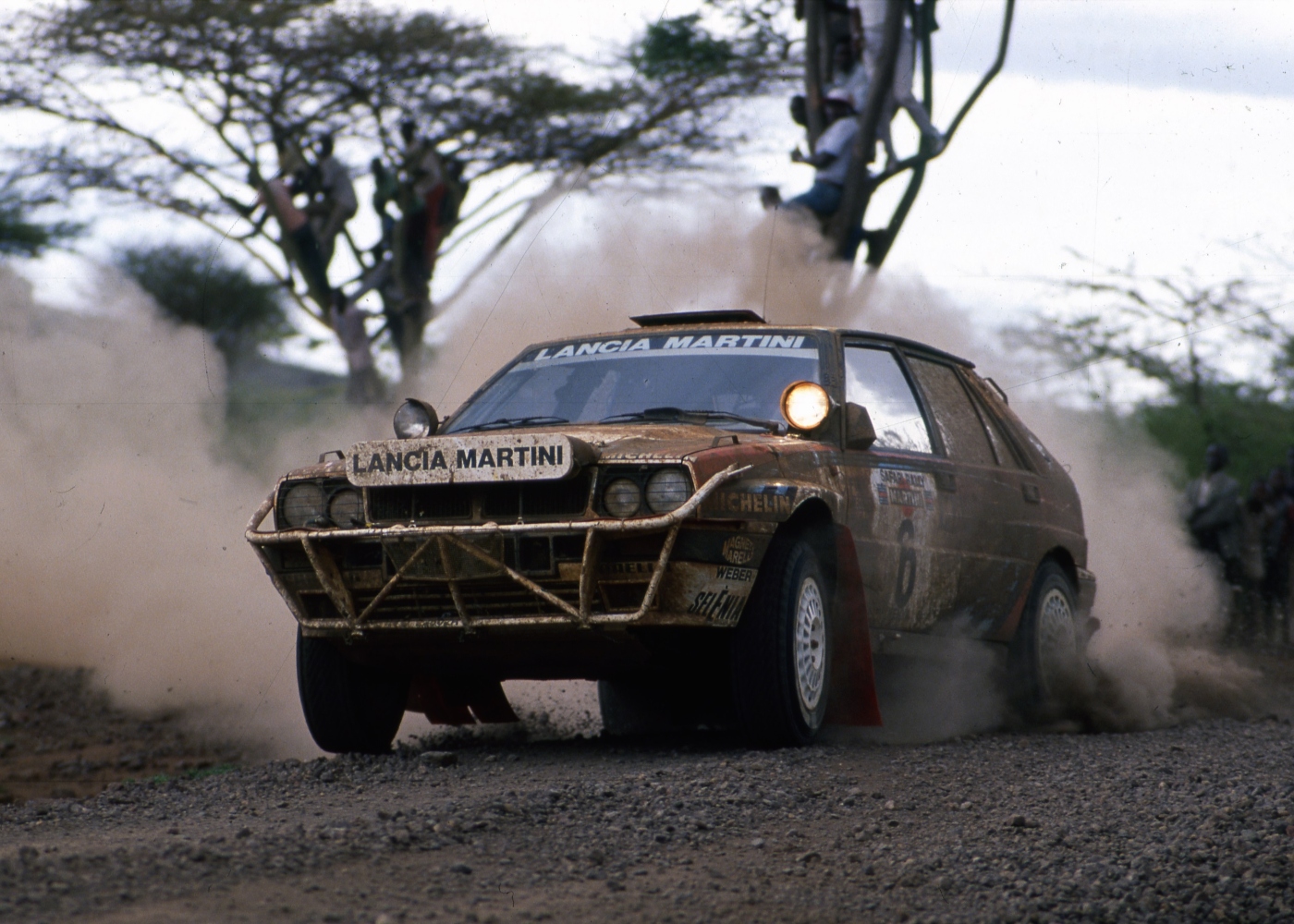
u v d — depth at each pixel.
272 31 54.62
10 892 8.23
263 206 55.06
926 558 16.45
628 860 9.97
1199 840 11.19
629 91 54.78
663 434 14.34
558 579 13.55
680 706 18.72
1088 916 9.38
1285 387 63.22
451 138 55.66
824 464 14.93
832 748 14.23
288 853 9.47
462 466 13.55
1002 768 14.25
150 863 9.00
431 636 14.16
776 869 10.03
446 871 9.38
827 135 34.66
